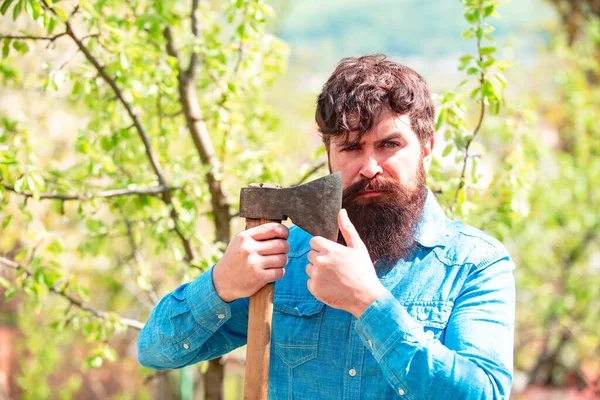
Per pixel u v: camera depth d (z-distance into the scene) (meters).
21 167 2.64
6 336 6.37
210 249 3.04
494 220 3.08
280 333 1.77
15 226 4.18
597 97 6.31
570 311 6.25
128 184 3.04
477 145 2.72
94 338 3.11
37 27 4.75
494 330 1.59
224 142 3.24
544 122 6.96
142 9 3.33
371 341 1.52
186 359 1.83
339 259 1.52
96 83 2.96
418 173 1.74
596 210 5.95
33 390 5.68
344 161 1.70
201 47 3.10
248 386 1.64
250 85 3.31
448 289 1.69
